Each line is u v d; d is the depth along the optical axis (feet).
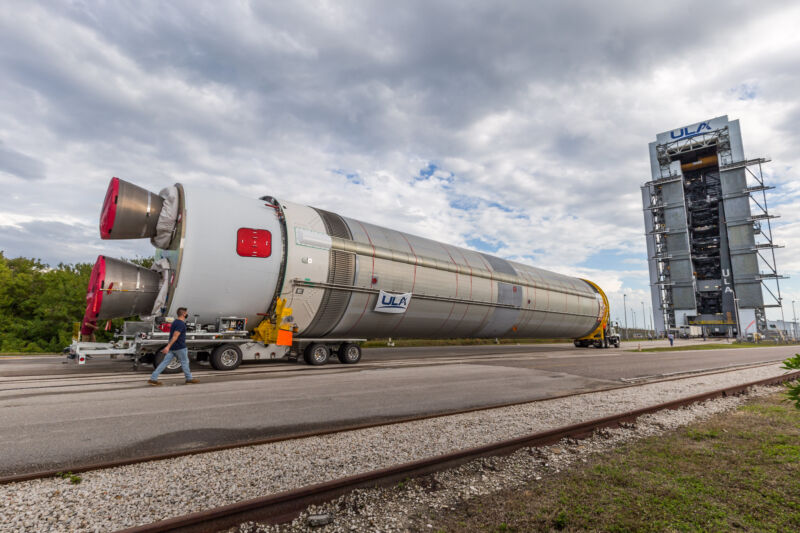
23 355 74.08
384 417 22.39
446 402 26.99
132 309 43.21
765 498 12.19
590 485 13.02
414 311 63.00
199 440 17.24
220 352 42.29
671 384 37.76
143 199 42.29
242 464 14.37
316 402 25.84
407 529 10.25
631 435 19.57
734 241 286.25
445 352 80.23
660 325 319.88
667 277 311.47
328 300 51.37
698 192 315.99
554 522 10.51
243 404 24.57
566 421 21.91
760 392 34.12
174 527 9.46
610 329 121.49
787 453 16.46
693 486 13.00
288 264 47.24
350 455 15.53
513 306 81.71
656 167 321.93
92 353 38.86
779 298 280.10
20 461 14.29
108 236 41.70
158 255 47.37
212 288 42.78
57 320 100.12
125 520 10.27
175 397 26.27
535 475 14.02
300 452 15.80
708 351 104.42
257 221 46.91
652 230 314.76
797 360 11.35
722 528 10.36
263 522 10.41
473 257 78.13
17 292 108.06
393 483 13.03
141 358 41.57
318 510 11.15
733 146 291.58
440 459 14.23
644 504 11.63
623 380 41.01
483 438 18.24
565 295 99.30
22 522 10.08
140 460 14.39
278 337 46.03
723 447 17.42
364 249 55.83
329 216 56.54
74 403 23.81
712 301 306.55
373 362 55.77
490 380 38.24
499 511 11.15
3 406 22.88
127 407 22.93
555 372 46.26
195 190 44.75
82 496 11.61
